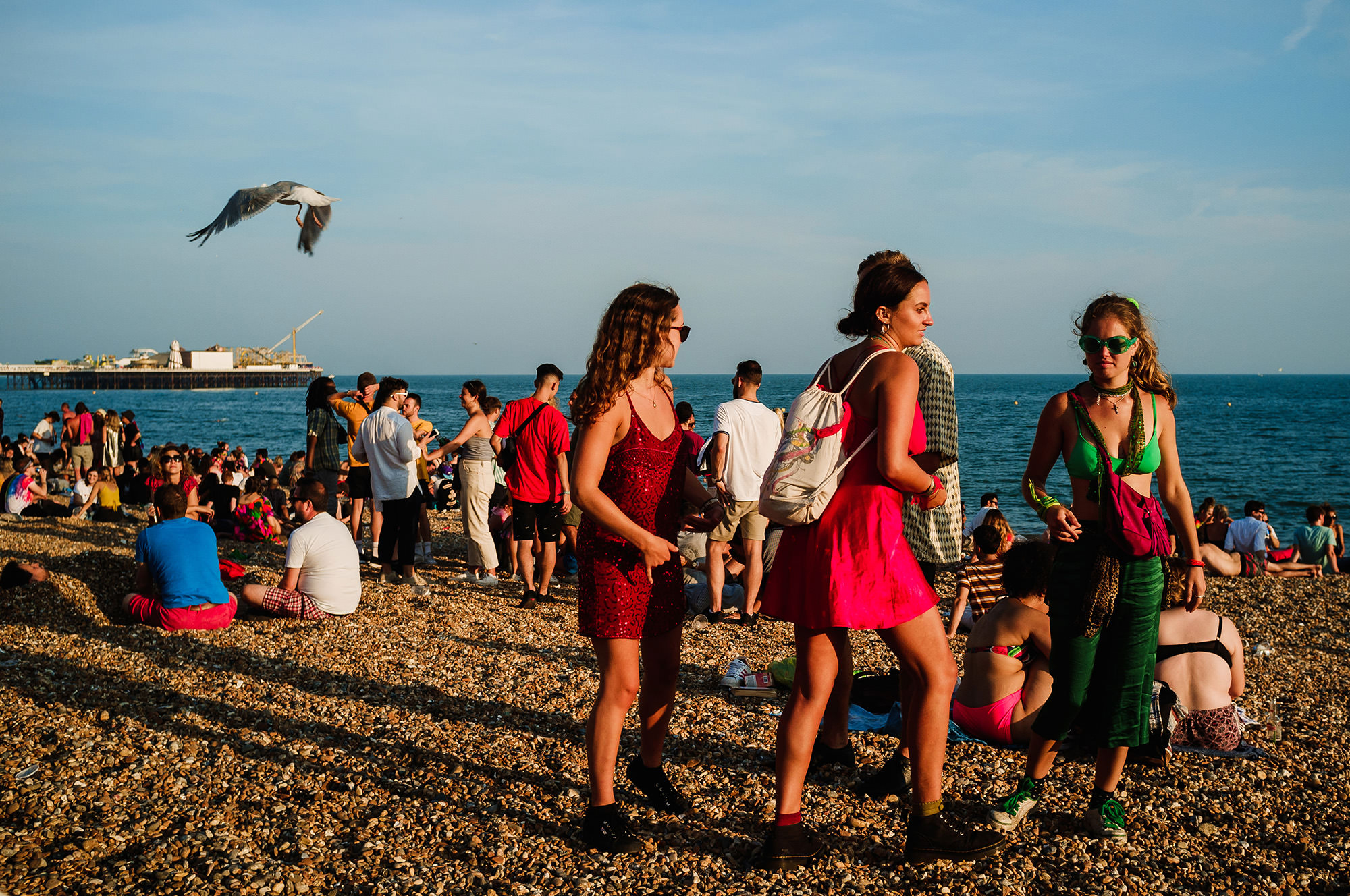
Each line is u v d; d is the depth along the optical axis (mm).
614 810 3027
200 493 11086
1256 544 10781
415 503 7484
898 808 3418
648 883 2832
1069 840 3184
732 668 5008
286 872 2807
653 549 2826
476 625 6363
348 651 5473
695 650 5891
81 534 10039
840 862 2979
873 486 2809
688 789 3537
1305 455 36594
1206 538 11742
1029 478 3221
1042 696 3988
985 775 3752
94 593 6258
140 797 3314
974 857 2930
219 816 3182
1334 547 10961
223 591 5973
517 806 3350
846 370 2904
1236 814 3451
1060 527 3068
